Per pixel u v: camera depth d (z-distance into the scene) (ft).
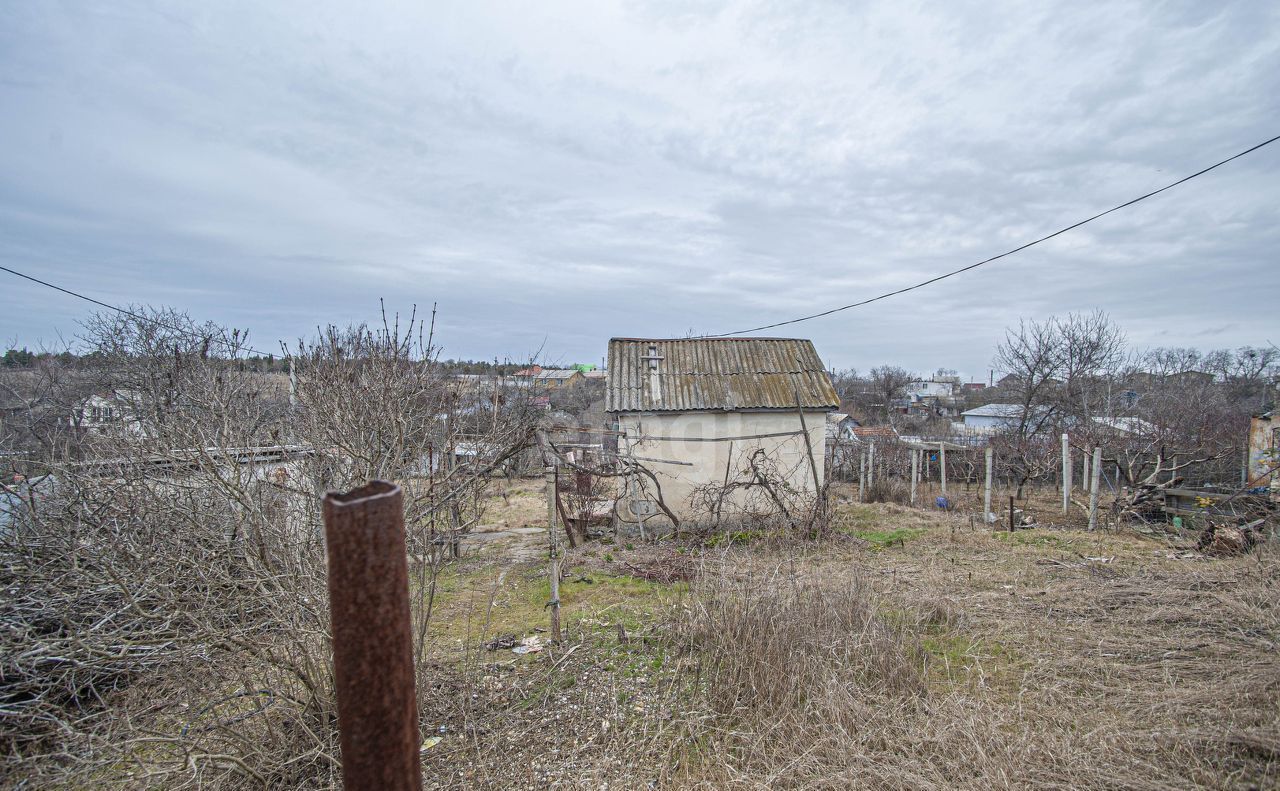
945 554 30.83
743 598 17.60
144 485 12.87
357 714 3.80
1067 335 77.36
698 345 47.50
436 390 17.31
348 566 3.75
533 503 55.93
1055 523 43.04
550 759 12.44
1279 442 40.75
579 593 26.35
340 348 15.01
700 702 14.23
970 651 17.15
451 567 31.12
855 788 10.85
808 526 34.65
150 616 10.98
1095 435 58.90
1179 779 10.56
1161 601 20.57
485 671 16.62
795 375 44.70
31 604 12.32
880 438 68.90
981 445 72.38
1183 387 77.51
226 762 10.71
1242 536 28.94
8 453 16.30
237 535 12.95
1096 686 14.61
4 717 10.82
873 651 15.42
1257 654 15.58
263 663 12.28
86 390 28.45
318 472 13.60
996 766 11.06
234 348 20.81
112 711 10.94
